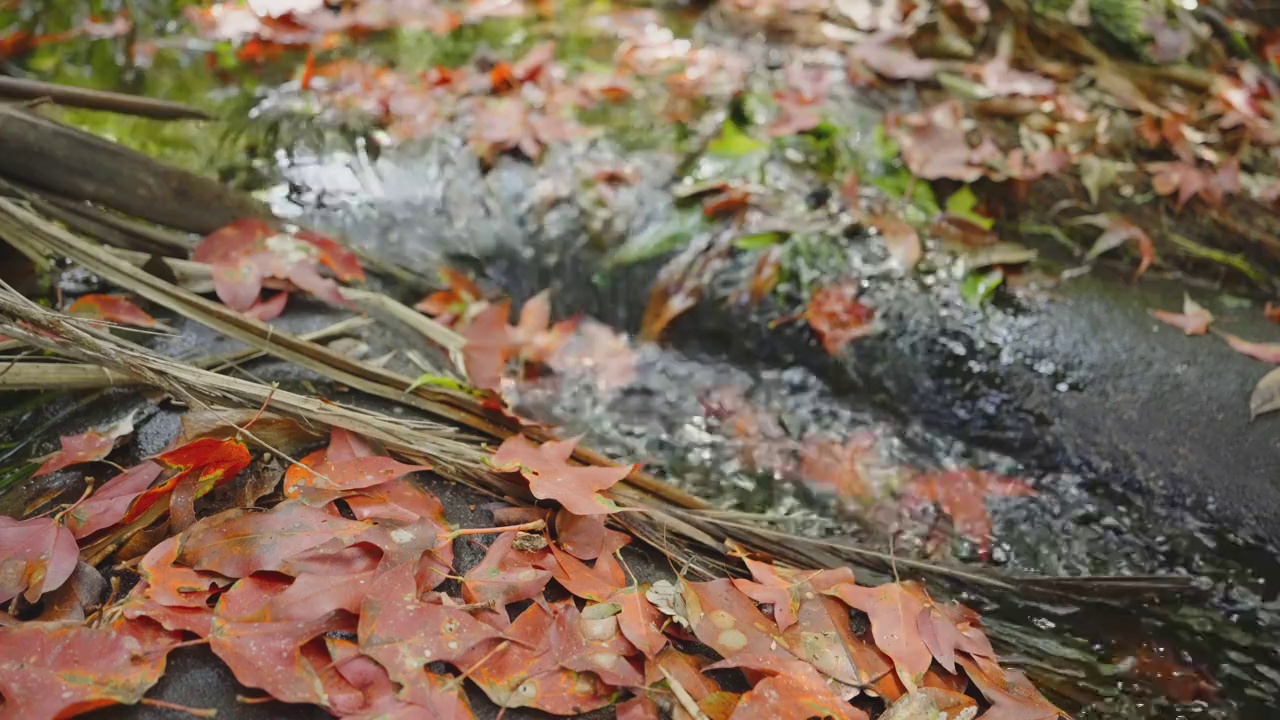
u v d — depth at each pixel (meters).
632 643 1.12
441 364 1.74
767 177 2.22
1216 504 1.63
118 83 2.42
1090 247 2.15
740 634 1.16
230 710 1.03
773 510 1.60
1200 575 1.53
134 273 1.48
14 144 1.66
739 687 1.16
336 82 2.48
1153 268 2.11
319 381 1.55
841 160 2.30
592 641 1.13
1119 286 2.06
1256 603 1.49
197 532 1.14
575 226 2.10
